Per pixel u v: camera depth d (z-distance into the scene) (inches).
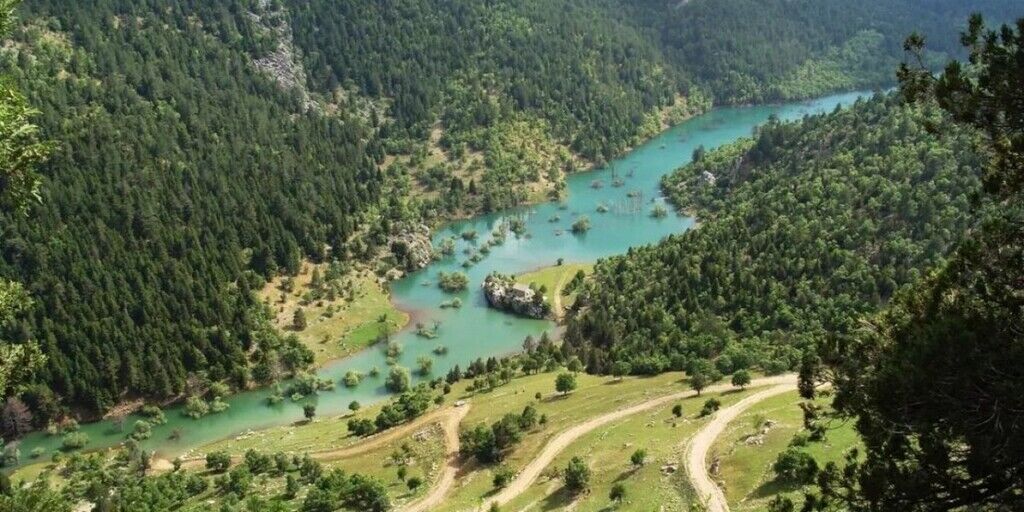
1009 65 1312.7
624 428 5580.7
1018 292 1323.8
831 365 1488.7
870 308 6978.4
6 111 1553.9
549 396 6747.1
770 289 7869.1
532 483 5177.2
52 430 7135.8
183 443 7022.6
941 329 1240.2
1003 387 1157.7
